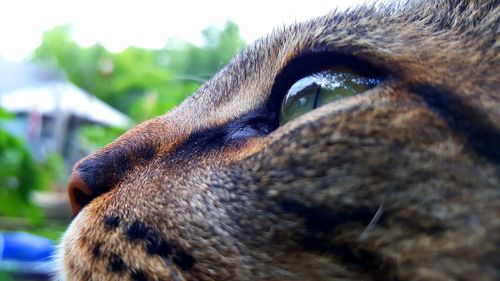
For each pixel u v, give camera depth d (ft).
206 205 0.50
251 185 0.49
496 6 0.49
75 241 0.53
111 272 0.52
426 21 0.50
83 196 0.55
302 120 0.48
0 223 1.54
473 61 0.47
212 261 0.49
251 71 0.53
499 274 0.45
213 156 0.51
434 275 0.46
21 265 1.68
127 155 0.54
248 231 0.48
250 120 0.51
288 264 0.48
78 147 2.79
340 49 0.49
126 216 0.52
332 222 0.47
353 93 0.49
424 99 0.46
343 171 0.47
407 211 0.46
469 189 0.45
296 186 0.47
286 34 0.52
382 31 0.49
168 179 0.51
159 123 0.55
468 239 0.45
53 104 3.61
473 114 0.46
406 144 0.46
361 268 0.47
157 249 0.50
